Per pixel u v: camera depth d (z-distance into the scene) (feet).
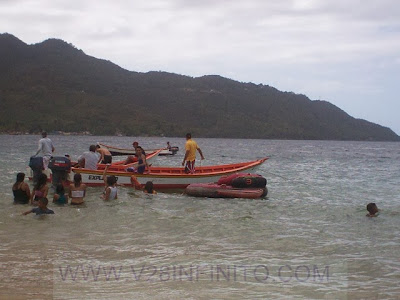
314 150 311.47
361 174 101.45
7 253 26.68
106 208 42.50
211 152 231.71
